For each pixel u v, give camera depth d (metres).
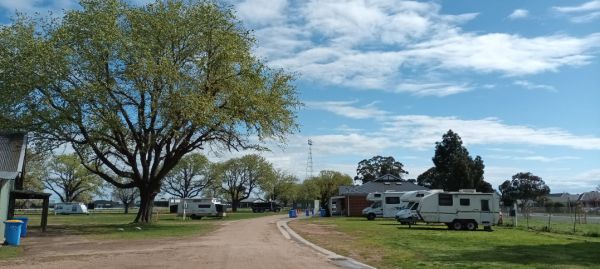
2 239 20.75
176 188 98.94
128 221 45.97
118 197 102.50
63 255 16.75
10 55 28.70
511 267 13.98
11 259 15.66
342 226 35.47
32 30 29.91
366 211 50.59
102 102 29.08
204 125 31.45
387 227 34.53
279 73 34.75
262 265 14.05
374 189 63.19
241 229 31.55
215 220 49.50
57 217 60.03
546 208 63.41
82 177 91.12
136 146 34.72
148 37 31.20
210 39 32.19
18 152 22.02
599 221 47.31
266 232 28.62
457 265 14.31
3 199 20.98
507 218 50.03
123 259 15.52
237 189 103.12
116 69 30.42
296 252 17.55
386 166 117.81
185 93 29.84
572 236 27.61
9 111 28.73
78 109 29.31
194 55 32.38
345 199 63.91
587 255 17.22
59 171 90.62
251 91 32.28
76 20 29.17
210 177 100.12
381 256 16.47
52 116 28.83
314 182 92.50
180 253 17.22
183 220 49.53
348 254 16.98
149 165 36.78
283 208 112.94
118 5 31.14
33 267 13.73
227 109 32.56
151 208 38.28
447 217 34.16
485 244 21.23
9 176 20.83
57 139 31.05
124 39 29.62
